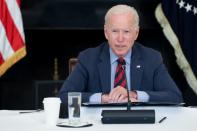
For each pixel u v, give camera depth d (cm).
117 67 385
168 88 381
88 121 288
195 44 656
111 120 276
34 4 691
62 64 726
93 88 390
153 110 285
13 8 612
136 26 374
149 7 700
